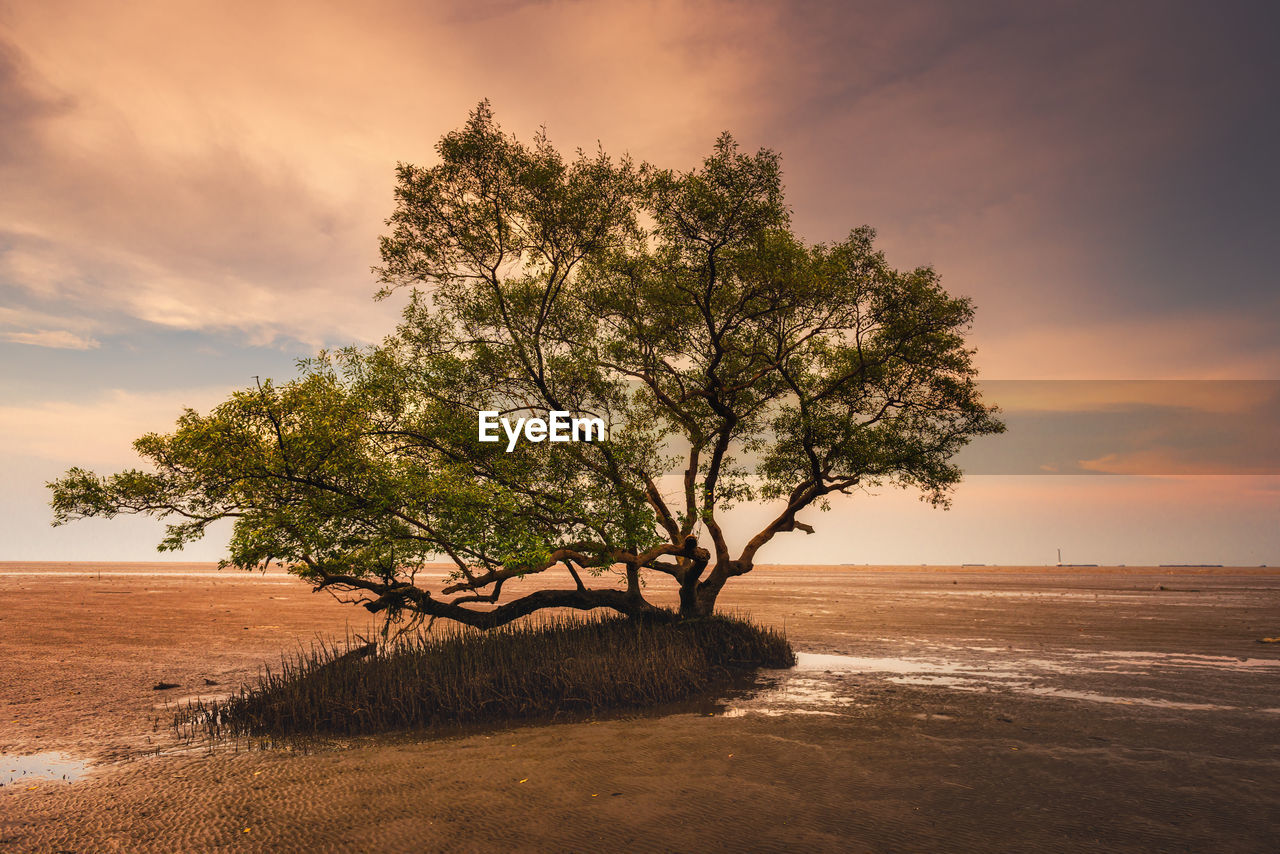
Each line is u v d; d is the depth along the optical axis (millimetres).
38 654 23219
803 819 7965
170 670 20047
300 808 8562
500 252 16094
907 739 11656
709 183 14930
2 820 8297
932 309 16609
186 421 12258
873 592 66125
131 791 9344
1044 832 7531
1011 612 40750
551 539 15414
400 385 15414
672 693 15320
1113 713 13672
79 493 12047
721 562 20766
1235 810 8188
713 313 17594
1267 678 17812
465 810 8398
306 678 14195
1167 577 133625
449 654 15938
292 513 13156
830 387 18734
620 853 7055
